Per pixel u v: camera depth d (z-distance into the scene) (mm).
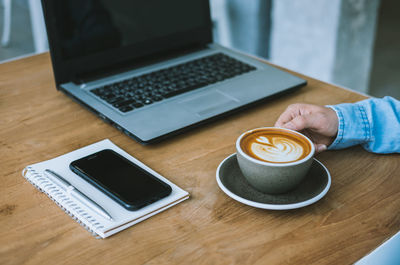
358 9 2279
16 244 507
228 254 498
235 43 2689
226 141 731
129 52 949
